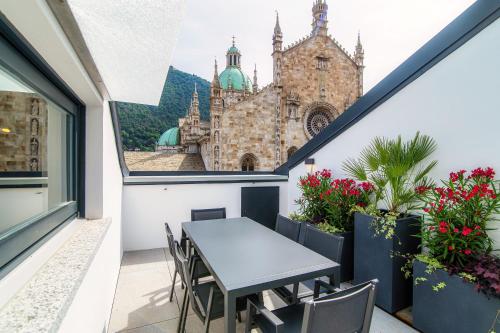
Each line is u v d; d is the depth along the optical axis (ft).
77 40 3.76
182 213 14.55
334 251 6.65
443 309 6.36
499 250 6.40
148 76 6.03
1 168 3.53
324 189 11.48
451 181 6.87
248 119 70.95
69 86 5.26
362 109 11.11
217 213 11.00
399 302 7.84
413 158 8.39
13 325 2.26
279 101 72.13
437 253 6.97
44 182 4.51
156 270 10.97
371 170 9.99
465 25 7.37
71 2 2.84
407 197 8.46
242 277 4.96
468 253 6.13
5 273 2.84
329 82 77.00
